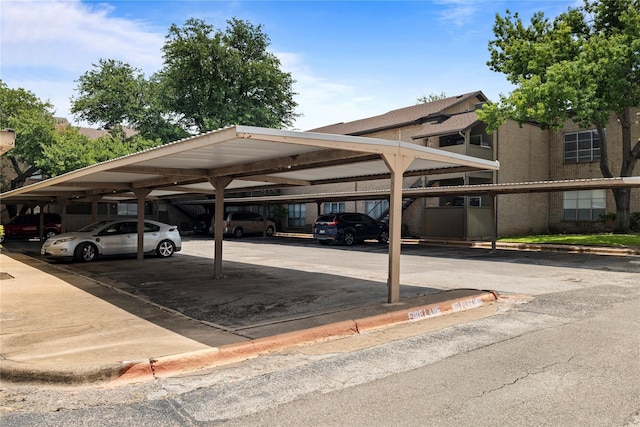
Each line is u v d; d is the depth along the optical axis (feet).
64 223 66.95
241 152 26.32
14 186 102.47
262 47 112.78
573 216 87.04
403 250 64.69
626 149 72.08
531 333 21.03
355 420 12.44
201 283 35.19
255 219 99.55
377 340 20.45
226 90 106.42
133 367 16.17
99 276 38.78
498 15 77.77
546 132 91.15
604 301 28.14
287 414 12.91
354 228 74.69
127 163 28.12
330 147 22.27
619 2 68.23
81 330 21.49
